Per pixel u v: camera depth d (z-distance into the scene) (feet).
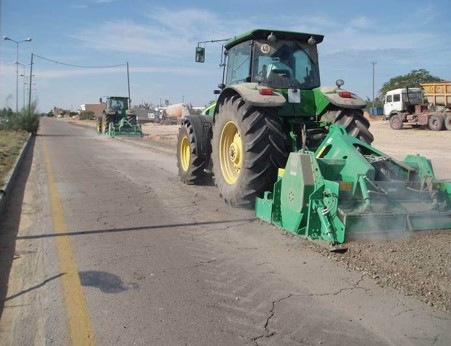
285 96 22.41
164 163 44.93
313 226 16.70
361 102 22.16
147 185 30.89
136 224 20.65
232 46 26.08
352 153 17.20
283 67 23.71
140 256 16.38
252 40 23.56
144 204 24.75
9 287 13.75
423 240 16.43
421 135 89.04
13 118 116.98
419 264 14.53
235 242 17.78
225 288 13.53
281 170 18.83
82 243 17.90
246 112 20.67
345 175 17.10
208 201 25.32
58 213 22.81
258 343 10.55
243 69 24.57
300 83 23.98
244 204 21.72
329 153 18.29
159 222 20.93
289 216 17.85
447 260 14.78
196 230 19.58
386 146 67.10
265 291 13.28
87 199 26.22
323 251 16.16
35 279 14.33
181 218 21.62
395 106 108.06
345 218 15.57
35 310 12.26
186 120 29.86
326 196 16.22
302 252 16.31
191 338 10.78
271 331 11.07
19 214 22.76
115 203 25.07
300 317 11.73
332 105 22.77
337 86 23.18
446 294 12.75
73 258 16.17
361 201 16.20
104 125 107.96
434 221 16.96
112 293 13.24
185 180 30.71
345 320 11.55
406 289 13.10
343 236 15.75
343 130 18.76
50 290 13.48
